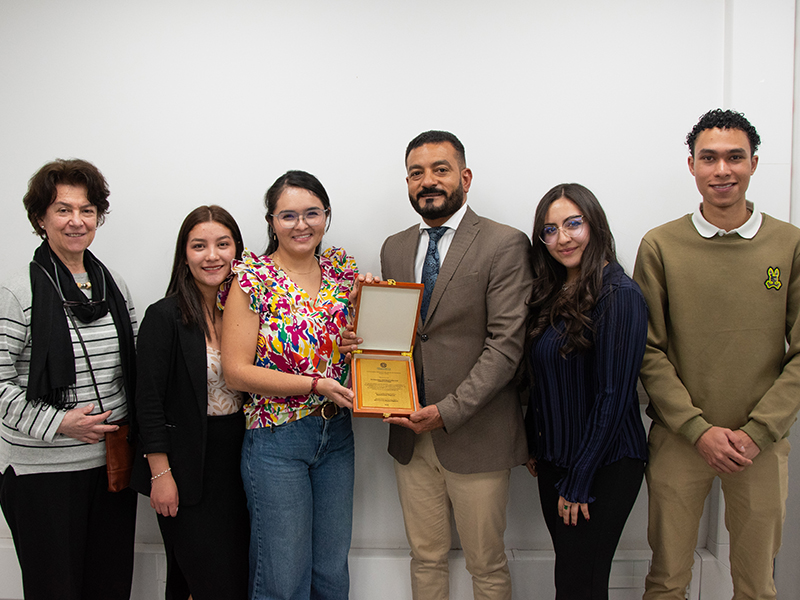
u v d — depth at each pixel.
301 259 1.60
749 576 1.62
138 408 1.49
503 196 1.99
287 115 1.99
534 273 1.65
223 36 1.97
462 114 1.97
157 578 2.00
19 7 1.99
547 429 1.55
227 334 1.48
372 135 1.99
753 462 1.56
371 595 2.02
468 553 1.70
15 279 1.50
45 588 1.46
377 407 1.54
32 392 1.41
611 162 1.97
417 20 1.95
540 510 2.04
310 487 1.57
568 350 1.46
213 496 1.53
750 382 1.53
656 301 1.63
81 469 1.51
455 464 1.61
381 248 1.88
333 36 1.97
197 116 2.00
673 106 1.95
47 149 2.02
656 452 1.71
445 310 1.61
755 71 1.89
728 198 1.51
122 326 1.59
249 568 1.58
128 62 1.99
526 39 1.95
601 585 1.46
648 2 1.93
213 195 2.01
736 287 1.53
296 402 1.51
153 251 2.04
